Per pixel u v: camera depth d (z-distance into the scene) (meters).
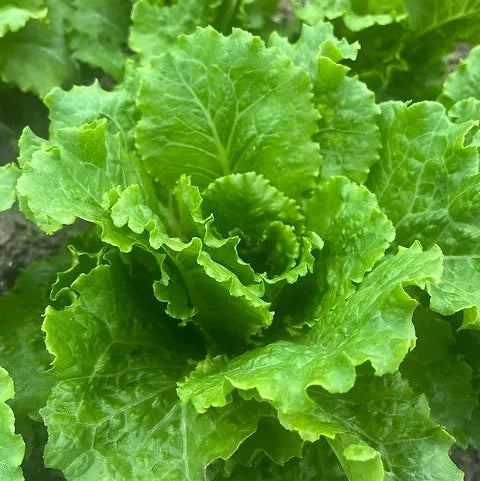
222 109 0.39
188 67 0.39
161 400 0.36
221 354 0.39
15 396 0.40
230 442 0.33
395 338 0.29
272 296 0.38
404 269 0.32
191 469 0.33
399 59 0.54
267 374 0.31
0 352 0.41
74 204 0.34
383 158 0.41
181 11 0.51
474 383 0.45
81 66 0.57
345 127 0.41
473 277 0.38
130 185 0.35
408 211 0.40
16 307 0.43
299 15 0.53
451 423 0.41
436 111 0.40
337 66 0.40
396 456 0.34
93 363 0.35
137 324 0.38
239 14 0.54
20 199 0.37
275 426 0.36
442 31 0.53
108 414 0.35
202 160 0.40
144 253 0.37
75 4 0.56
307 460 0.38
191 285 0.36
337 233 0.38
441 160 0.39
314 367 0.30
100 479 0.33
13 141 0.56
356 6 0.53
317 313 0.37
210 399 0.32
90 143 0.36
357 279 0.36
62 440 0.33
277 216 0.39
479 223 0.38
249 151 0.40
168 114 0.39
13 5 0.52
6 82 0.53
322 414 0.33
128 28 0.58
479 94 0.45
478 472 0.50
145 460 0.33
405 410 0.35
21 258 0.55
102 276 0.37
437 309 0.36
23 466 0.42
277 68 0.39
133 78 0.42
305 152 0.39
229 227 0.40
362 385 0.36
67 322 0.35
